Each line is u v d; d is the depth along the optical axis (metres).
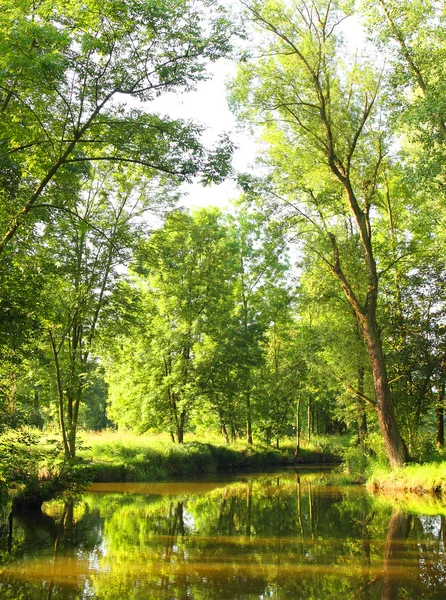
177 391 30.34
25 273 13.25
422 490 18.45
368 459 23.83
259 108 20.53
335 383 23.84
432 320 22.50
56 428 22.42
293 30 19.47
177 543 11.36
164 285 30.77
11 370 13.95
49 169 12.54
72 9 11.07
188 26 11.93
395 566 9.52
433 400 23.19
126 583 8.44
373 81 19.95
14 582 8.45
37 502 14.88
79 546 11.00
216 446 32.12
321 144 20.98
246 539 11.80
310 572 9.12
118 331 21.19
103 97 12.19
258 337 33.88
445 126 15.50
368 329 20.69
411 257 23.59
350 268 22.81
